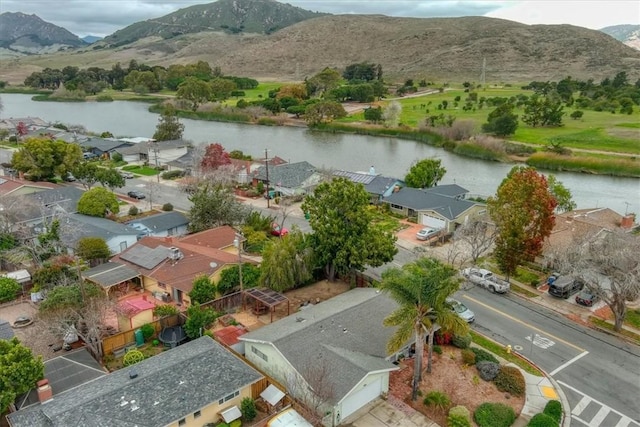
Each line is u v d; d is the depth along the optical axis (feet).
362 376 97.09
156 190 277.23
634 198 284.61
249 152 405.59
